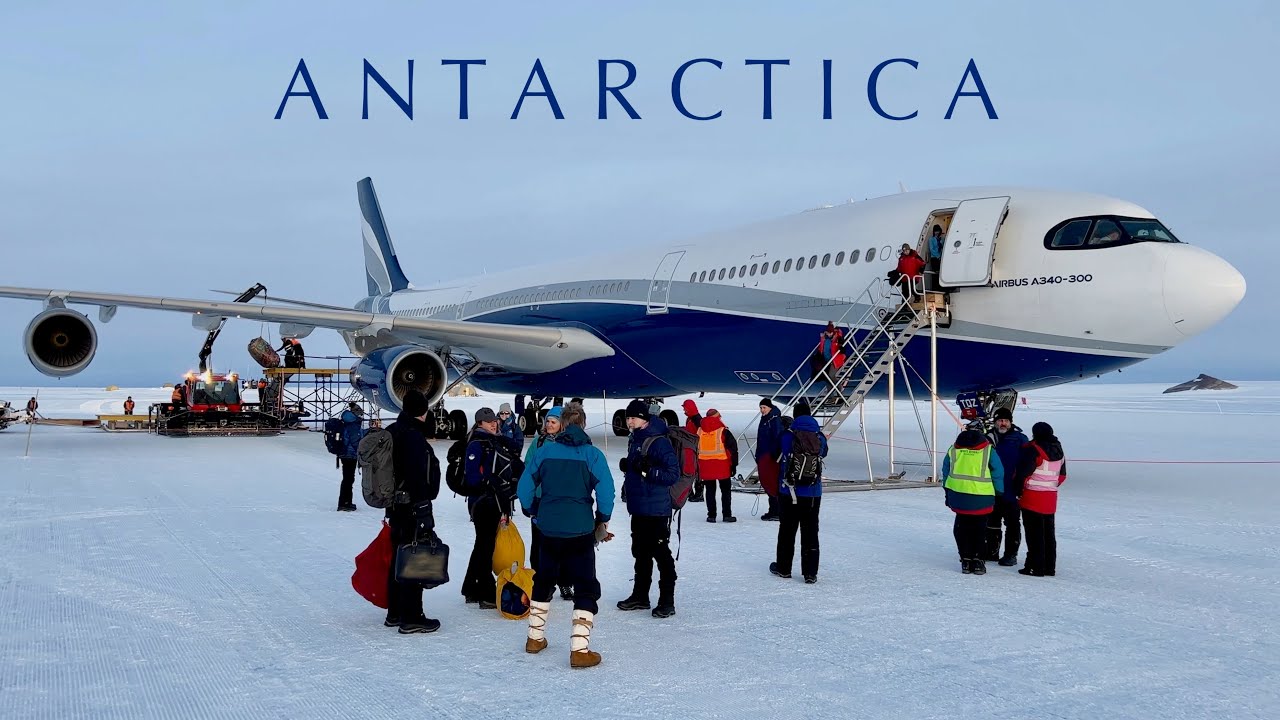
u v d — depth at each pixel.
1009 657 5.48
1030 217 13.21
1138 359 12.63
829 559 8.48
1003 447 8.21
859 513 11.17
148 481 14.30
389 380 19.05
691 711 4.58
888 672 5.20
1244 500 12.39
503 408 10.96
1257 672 5.18
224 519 10.57
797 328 15.48
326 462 17.80
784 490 7.62
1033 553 7.76
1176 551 8.82
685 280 17.94
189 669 5.24
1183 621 6.30
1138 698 4.76
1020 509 8.09
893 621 6.32
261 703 4.69
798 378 16.09
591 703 4.71
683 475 6.62
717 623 6.30
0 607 6.54
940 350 14.01
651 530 6.48
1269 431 27.80
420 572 5.84
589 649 5.68
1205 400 62.16
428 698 4.78
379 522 10.41
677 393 21.02
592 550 5.49
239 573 7.71
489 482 6.61
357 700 4.74
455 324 19.92
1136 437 25.34
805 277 15.44
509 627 6.26
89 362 19.47
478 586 6.79
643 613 6.61
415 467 5.87
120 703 4.66
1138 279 12.12
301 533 9.67
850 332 14.34
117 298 19.00
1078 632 6.02
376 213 35.50
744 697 4.79
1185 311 11.86
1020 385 13.88
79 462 17.56
